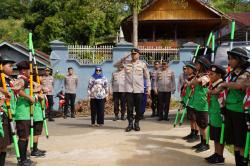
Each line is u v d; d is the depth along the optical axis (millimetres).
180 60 20031
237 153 6211
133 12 21453
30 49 7527
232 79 6109
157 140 9148
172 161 7238
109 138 9492
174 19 25203
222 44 12820
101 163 7148
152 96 14727
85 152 8055
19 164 6691
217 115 6836
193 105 8141
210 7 24688
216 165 6965
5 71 6766
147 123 12445
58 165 7082
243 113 5980
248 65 6039
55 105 19203
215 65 6812
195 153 7859
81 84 19953
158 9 25188
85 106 18172
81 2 31344
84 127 11945
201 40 27703
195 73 8539
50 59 20031
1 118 6258
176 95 19703
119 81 13836
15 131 6816
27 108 6895
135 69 10352
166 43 24891
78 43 31234
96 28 30812
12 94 6781
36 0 33750
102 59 20016
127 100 10508
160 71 13562
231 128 6211
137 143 8820
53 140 9492
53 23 30969
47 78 14570
